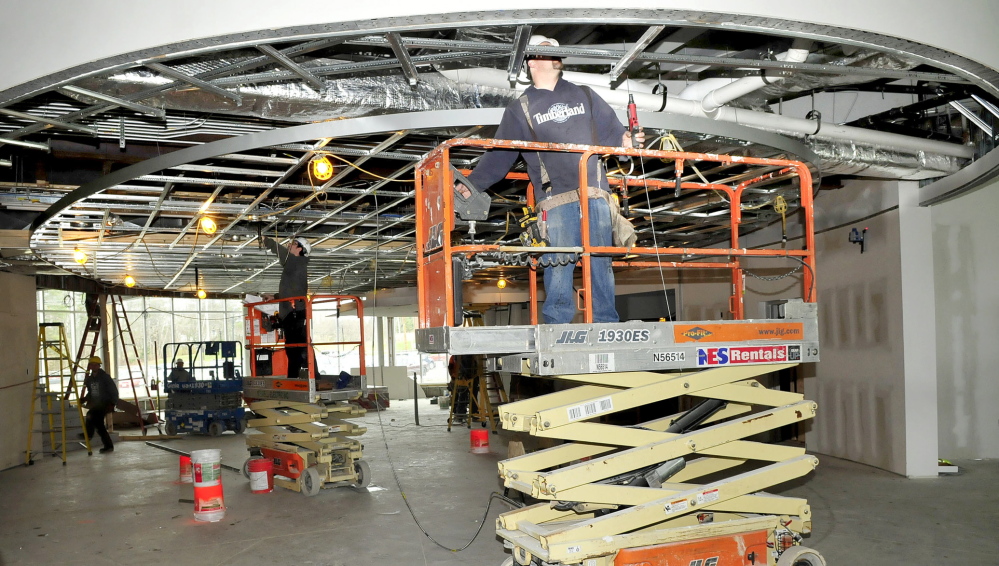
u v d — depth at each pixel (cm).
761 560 432
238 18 355
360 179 723
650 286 1291
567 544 383
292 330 862
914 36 387
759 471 443
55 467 1052
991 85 461
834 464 855
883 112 647
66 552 595
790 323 436
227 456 1125
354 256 1183
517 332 374
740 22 367
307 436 816
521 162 592
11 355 1074
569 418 395
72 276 1423
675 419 482
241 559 559
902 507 650
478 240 974
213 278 1487
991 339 885
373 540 602
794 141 564
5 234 859
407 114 485
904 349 768
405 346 2675
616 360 390
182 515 714
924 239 769
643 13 355
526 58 482
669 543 408
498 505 721
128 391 2078
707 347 414
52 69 384
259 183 655
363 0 349
